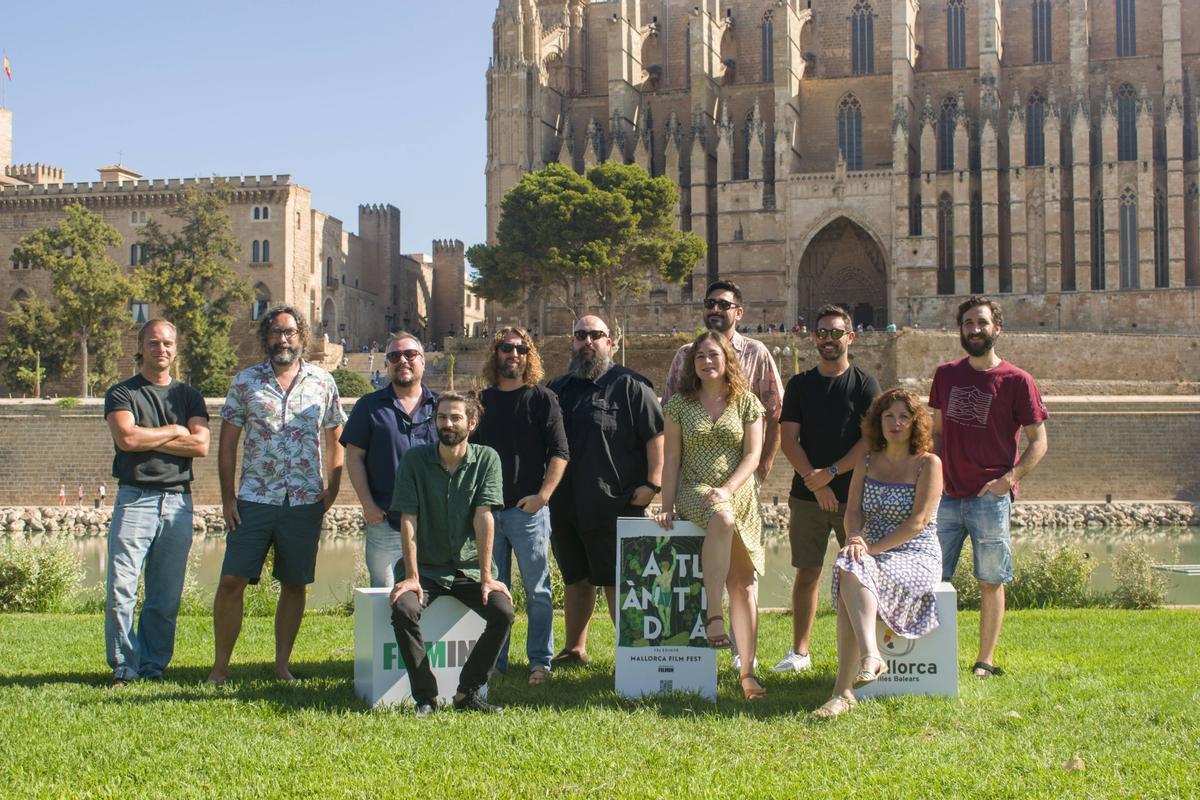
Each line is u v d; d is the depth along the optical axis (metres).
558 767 10.12
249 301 101.31
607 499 15.09
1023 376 14.88
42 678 14.40
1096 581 34.00
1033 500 66.75
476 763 10.27
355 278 126.25
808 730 11.41
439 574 13.05
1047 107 101.25
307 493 14.80
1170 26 100.19
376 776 9.87
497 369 15.09
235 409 14.98
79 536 63.38
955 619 13.02
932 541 13.41
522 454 14.94
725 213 106.69
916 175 104.94
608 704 12.71
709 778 9.77
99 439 72.00
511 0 114.25
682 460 13.87
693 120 109.38
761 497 69.25
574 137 118.62
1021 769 10.04
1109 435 67.00
